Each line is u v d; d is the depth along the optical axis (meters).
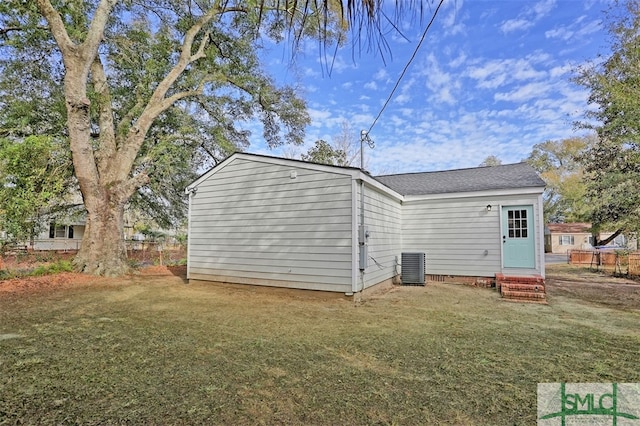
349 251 6.36
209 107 14.05
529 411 2.33
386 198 8.38
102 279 8.52
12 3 8.70
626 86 10.01
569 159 29.39
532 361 3.29
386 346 3.71
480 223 8.89
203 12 12.00
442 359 3.33
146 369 3.01
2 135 10.30
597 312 5.54
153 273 10.38
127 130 10.99
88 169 9.17
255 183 7.58
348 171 6.44
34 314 5.13
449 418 2.23
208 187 8.38
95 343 3.75
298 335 4.11
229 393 2.55
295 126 15.55
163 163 10.60
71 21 10.02
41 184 9.11
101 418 2.19
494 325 4.65
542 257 8.16
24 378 2.80
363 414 2.26
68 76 8.77
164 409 2.31
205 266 8.28
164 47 11.79
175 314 5.20
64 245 21.64
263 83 14.11
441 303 6.21
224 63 13.60
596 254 16.33
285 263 7.06
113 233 9.53
